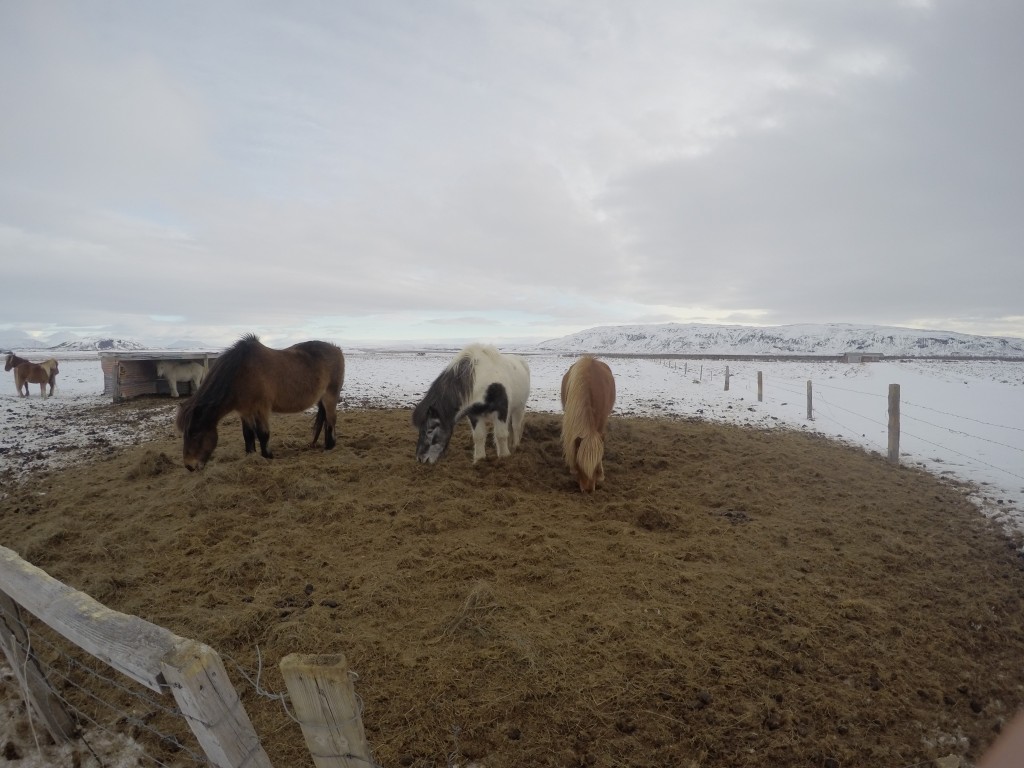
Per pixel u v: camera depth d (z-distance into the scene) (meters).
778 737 2.41
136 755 2.33
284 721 2.47
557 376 20.91
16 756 2.35
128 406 12.34
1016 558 4.27
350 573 3.84
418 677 2.72
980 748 2.41
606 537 4.50
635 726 2.45
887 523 4.95
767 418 11.07
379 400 13.45
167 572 3.95
